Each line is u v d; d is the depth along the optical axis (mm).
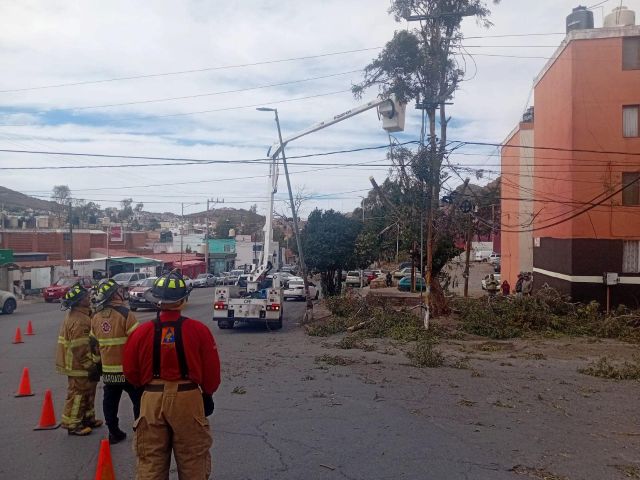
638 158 25531
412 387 10836
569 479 6031
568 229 26203
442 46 22891
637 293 25156
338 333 20797
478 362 14430
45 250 56844
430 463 6438
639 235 25281
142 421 4324
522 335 20156
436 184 22156
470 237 33062
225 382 11219
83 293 7512
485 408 9227
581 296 25562
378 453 6773
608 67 25625
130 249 77000
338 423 8117
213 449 6895
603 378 12391
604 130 25656
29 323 20328
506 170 42781
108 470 5359
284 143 22641
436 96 22547
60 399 9805
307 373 12297
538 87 32688
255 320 21672
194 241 94250
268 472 6113
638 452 7012
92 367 7387
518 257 39125
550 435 7699
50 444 7105
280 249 27656
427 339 18766
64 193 102188
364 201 58375
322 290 41406
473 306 22125
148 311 30828
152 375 4352
